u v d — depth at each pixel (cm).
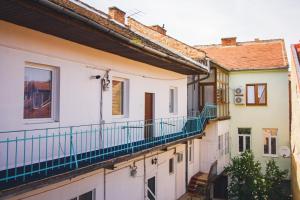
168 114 1279
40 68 675
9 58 583
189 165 1552
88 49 793
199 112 1695
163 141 1057
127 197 959
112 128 841
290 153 1828
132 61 998
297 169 1188
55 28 620
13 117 591
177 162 1378
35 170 575
